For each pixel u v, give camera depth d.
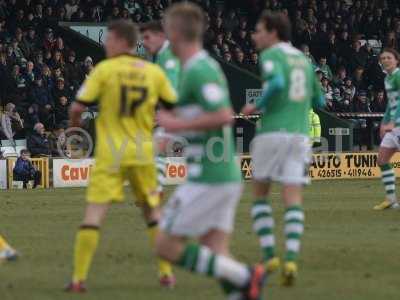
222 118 18.11
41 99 73.31
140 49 68.62
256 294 18.12
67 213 44.88
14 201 52.53
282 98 25.30
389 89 44.34
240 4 94.19
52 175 67.44
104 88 23.77
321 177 74.69
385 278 25.92
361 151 77.44
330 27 92.31
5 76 73.50
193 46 18.77
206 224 18.75
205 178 18.64
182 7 18.72
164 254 18.64
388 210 45.62
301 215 25.03
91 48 81.81
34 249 31.39
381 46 94.88
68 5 84.12
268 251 25.56
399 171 77.31
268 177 25.41
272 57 25.19
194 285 24.64
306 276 26.14
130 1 85.31
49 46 76.94
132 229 37.34
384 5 97.94
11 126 71.19
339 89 86.19
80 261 23.62
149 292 23.66
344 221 40.47
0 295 23.17
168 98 24.36
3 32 77.75
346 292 23.78
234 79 81.56
